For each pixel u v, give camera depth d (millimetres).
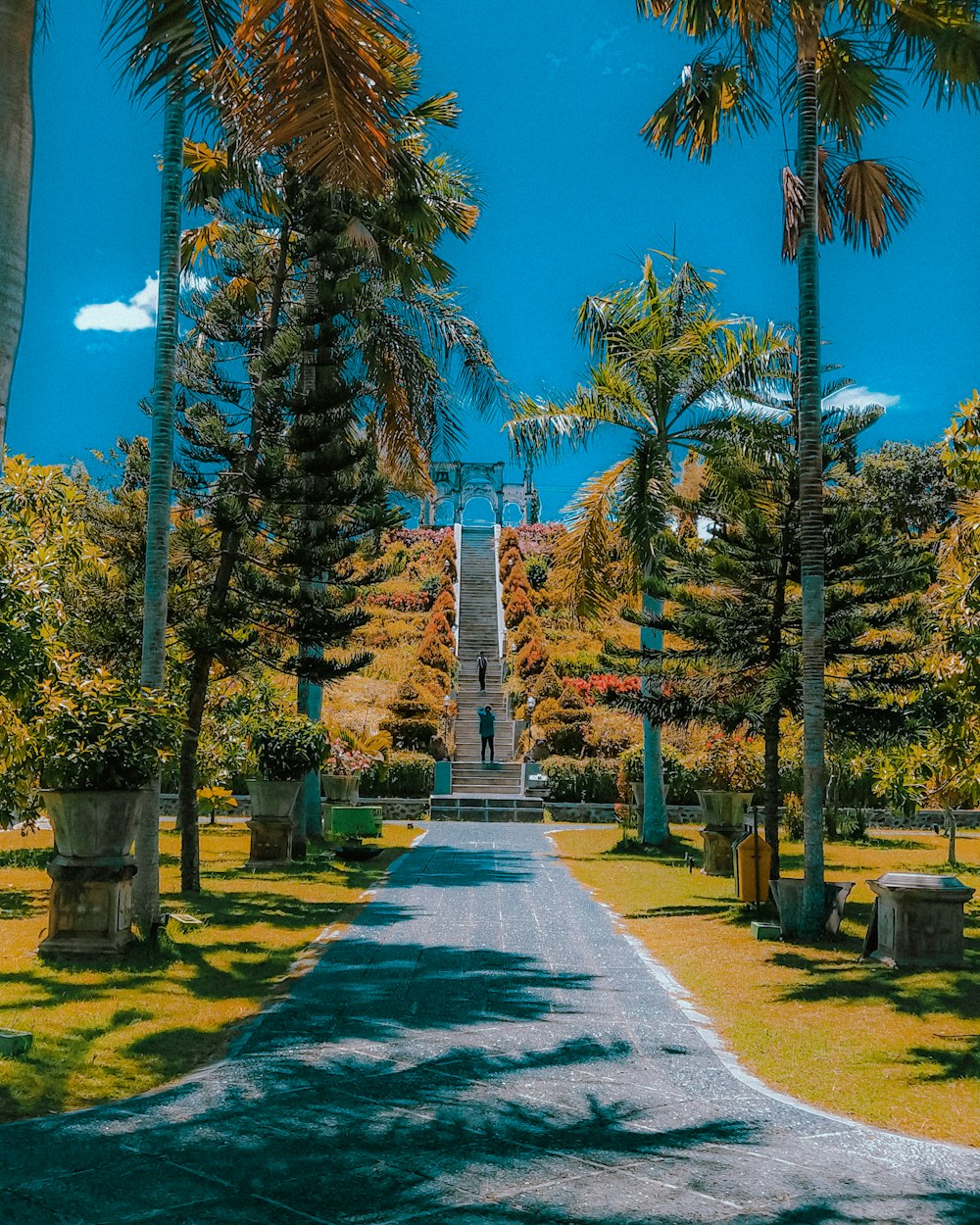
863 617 12516
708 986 8672
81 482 15531
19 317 5172
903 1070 6348
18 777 10883
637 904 13094
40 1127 4922
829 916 10734
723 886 14711
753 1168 4688
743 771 18781
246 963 8969
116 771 8836
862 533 12508
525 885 14336
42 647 8609
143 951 9094
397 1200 4148
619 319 19094
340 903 12492
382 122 6043
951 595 10422
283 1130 4941
